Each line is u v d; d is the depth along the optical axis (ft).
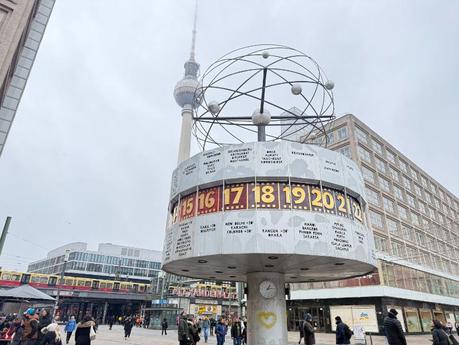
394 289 127.65
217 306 222.48
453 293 187.21
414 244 169.48
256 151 40.22
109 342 79.87
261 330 40.91
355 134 157.58
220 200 38.70
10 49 48.29
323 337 110.32
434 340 33.60
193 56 506.07
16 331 44.34
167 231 44.78
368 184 151.12
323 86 48.08
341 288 132.46
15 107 73.31
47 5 84.17
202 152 43.45
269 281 43.47
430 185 225.56
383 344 84.99
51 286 232.12
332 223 37.35
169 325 150.10
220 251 35.70
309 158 40.29
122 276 348.18
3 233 52.29
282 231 35.55
